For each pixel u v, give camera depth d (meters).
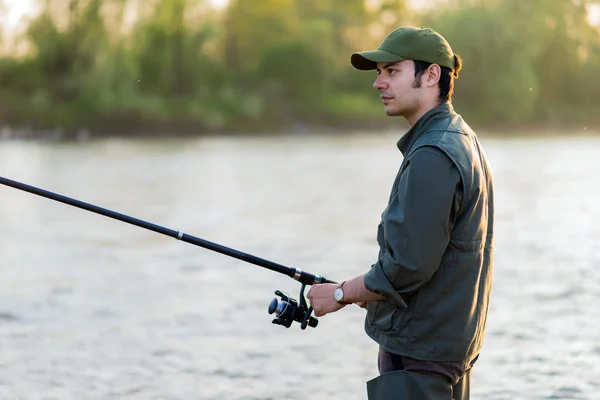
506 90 111.62
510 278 16.17
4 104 91.81
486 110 114.56
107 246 20.86
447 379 5.57
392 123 111.12
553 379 9.98
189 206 30.19
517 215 26.75
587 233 22.41
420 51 5.65
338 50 132.50
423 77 5.67
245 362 10.97
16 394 9.80
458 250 5.46
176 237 6.33
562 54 118.81
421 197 5.30
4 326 12.87
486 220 5.64
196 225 24.91
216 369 10.70
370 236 22.39
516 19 116.38
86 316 13.54
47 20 94.31
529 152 64.62
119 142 84.94
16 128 91.00
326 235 22.62
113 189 36.69
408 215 5.31
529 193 33.88
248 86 114.19
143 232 23.33
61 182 40.12
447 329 5.50
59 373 10.55
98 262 18.56
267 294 15.05
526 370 10.34
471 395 9.52
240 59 126.44
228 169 48.94
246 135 101.69
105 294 15.20
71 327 12.83
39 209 29.17
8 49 97.38
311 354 11.30
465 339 5.55
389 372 5.62
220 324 12.92
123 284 16.06
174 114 99.94
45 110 92.38
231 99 107.56
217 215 27.39
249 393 9.80
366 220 25.88
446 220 5.31
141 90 106.69
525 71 112.62
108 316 13.52
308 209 29.08
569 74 119.94
